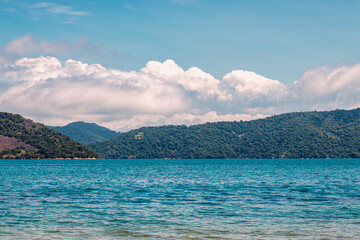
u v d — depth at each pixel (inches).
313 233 1192.2
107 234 1186.6
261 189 2522.1
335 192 2317.9
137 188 2615.7
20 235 1161.4
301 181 3294.8
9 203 1792.6
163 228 1267.2
